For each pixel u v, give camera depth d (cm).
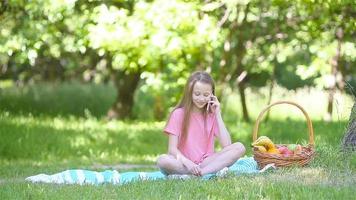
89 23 1336
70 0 1211
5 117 1368
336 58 1470
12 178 784
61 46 1555
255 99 2247
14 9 1292
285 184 615
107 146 1263
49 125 1383
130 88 1773
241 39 1570
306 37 1538
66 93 1955
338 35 1459
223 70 1515
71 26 1412
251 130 1427
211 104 745
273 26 1576
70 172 748
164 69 1546
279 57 1648
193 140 747
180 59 1443
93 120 1642
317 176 664
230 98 2183
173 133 736
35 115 1661
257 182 627
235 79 1812
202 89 730
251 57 1738
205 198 580
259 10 1506
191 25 1250
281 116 2055
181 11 1235
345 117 836
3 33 1302
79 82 2341
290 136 1353
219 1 1342
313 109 2094
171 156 721
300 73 1459
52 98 1897
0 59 1997
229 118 1941
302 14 1419
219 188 605
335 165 702
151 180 674
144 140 1370
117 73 1788
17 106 1734
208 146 752
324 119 1684
